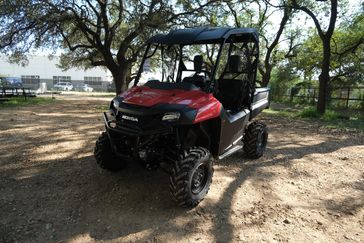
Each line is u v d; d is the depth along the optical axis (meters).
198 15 16.70
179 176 3.77
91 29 18.42
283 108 21.88
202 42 5.06
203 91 4.43
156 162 4.10
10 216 3.67
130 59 17.53
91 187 4.48
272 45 23.03
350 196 4.56
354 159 6.44
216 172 5.32
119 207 3.95
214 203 4.16
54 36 15.64
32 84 59.84
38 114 11.88
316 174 5.43
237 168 5.55
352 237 3.49
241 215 3.88
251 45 5.53
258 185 4.83
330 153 6.87
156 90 4.44
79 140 7.16
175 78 5.23
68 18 15.32
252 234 3.46
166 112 3.80
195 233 3.45
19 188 4.42
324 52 15.05
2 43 15.43
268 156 6.39
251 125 6.03
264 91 6.59
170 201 4.12
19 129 8.33
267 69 23.67
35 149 6.29
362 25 21.97
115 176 4.87
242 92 5.46
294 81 37.59
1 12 14.30
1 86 20.95
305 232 3.54
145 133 3.76
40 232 3.38
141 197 4.21
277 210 4.03
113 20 19.62
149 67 5.38
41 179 4.75
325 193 4.65
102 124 9.54
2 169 5.13
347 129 10.33
